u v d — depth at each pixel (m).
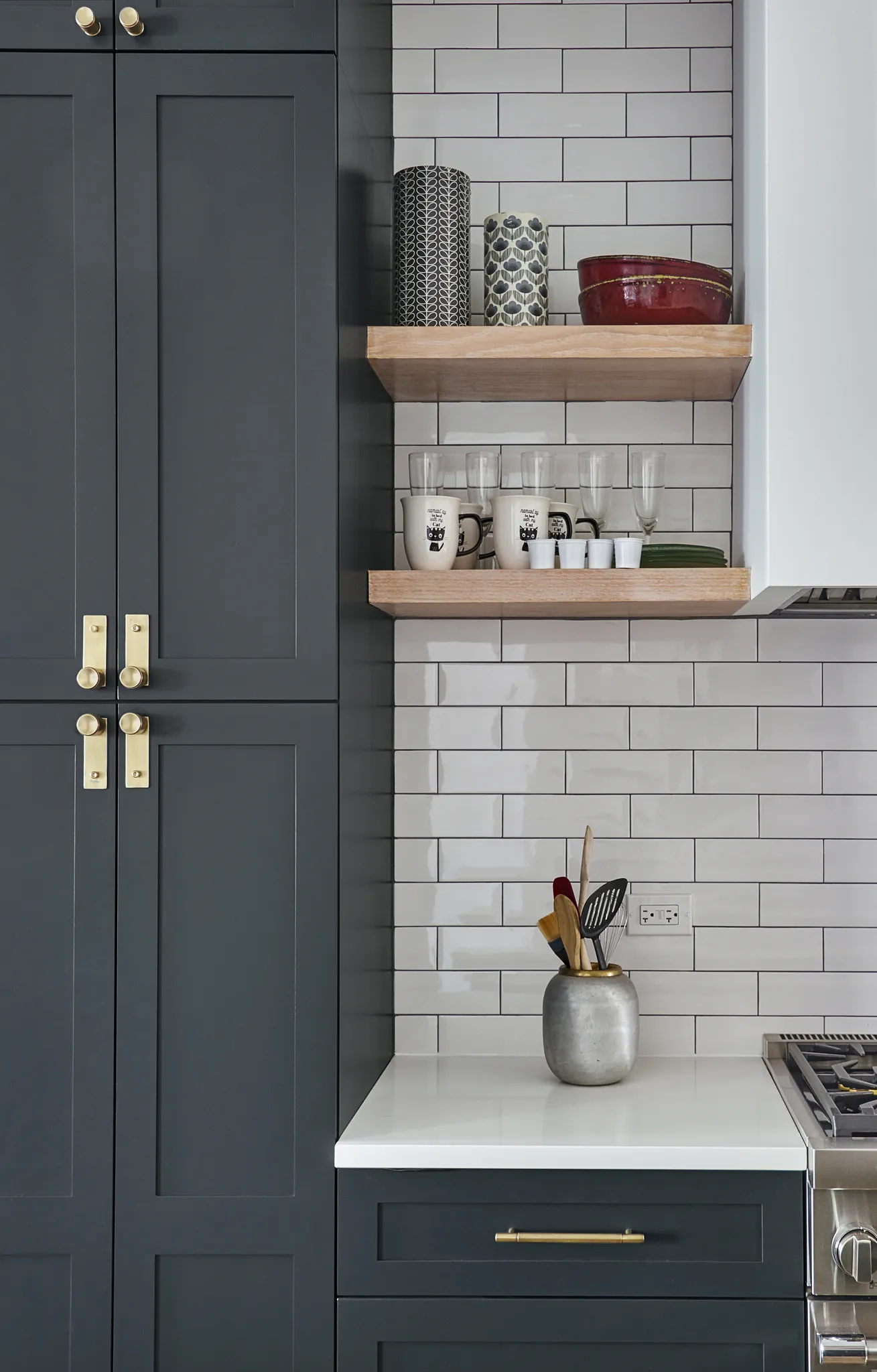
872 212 1.78
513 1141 1.70
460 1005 2.21
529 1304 1.69
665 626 2.22
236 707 1.70
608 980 1.98
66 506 1.72
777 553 1.77
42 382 1.72
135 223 1.71
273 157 1.71
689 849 2.21
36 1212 1.69
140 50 1.71
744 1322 1.68
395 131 2.25
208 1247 1.69
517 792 2.23
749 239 1.97
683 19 2.24
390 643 2.21
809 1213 1.67
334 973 1.69
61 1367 1.69
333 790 1.70
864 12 1.78
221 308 1.71
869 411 1.77
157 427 1.71
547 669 2.23
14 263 1.72
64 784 1.71
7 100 1.72
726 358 1.90
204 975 1.70
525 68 2.25
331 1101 1.69
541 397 2.20
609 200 2.24
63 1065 1.70
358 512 1.85
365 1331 1.69
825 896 2.20
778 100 1.79
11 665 1.71
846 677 2.21
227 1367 1.69
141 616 1.71
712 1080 2.02
